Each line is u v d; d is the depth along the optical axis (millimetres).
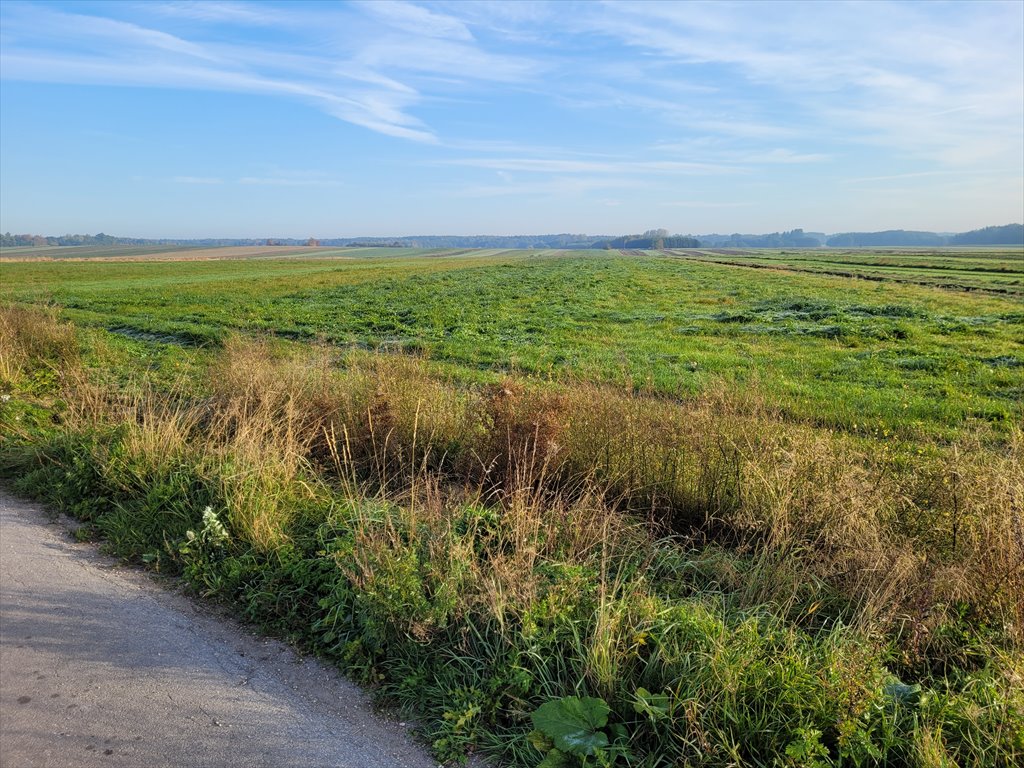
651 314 20609
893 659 3146
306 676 3197
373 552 3742
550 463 5219
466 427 5961
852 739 2531
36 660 3186
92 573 4113
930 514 4125
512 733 2797
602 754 2521
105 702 2904
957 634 3289
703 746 2564
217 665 3240
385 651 3314
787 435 5227
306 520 4641
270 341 12883
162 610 3734
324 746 2705
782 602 3676
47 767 2504
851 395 9367
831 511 4289
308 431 6230
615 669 2914
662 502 5055
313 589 3859
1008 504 3842
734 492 4820
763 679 2820
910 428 7789
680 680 2822
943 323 17094
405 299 27297
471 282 38750
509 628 3238
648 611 3277
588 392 6066
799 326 17188
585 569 3820
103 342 12641
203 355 12969
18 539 4535
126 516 4762
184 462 5426
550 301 25594
